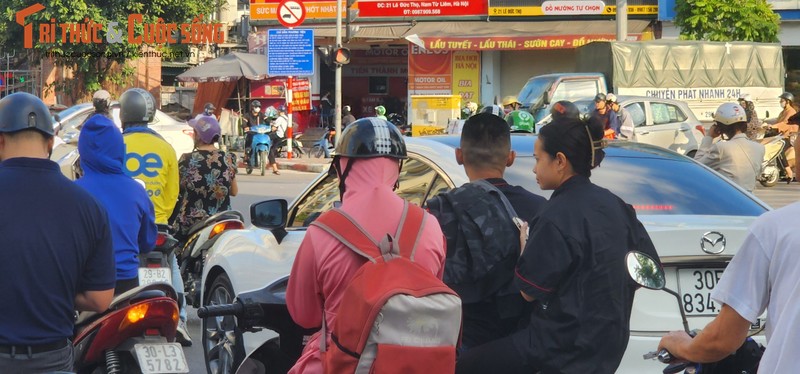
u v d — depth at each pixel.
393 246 3.28
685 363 3.36
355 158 3.51
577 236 3.76
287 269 5.65
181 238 8.26
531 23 32.50
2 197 3.69
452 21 32.88
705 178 5.62
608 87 24.70
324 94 36.38
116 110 18.00
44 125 3.80
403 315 3.04
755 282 2.92
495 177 4.36
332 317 3.35
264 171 23.55
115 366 5.16
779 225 2.88
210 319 6.70
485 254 3.98
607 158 5.73
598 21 32.16
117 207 5.55
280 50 26.75
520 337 3.90
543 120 21.64
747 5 28.16
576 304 3.77
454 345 3.12
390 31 32.91
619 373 4.48
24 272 3.66
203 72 31.92
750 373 3.31
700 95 25.22
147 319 5.11
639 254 3.54
